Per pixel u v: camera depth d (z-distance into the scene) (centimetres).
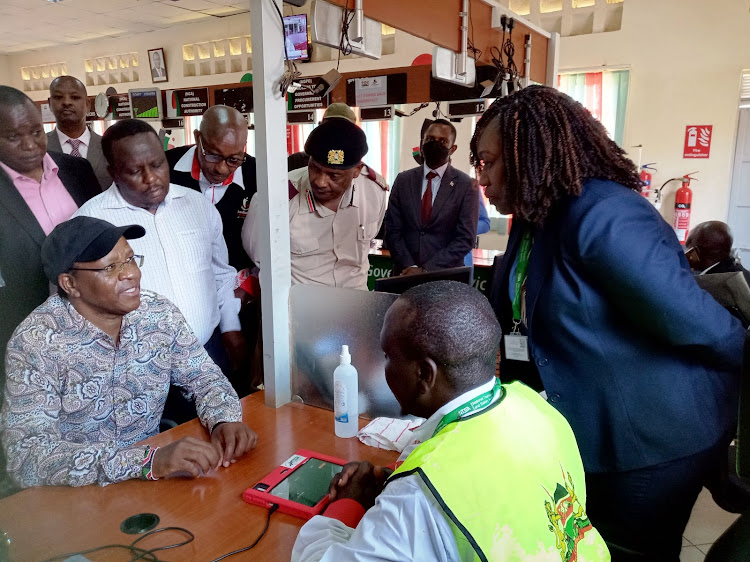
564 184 111
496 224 587
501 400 80
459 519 64
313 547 81
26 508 107
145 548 95
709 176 493
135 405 138
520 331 133
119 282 123
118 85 850
